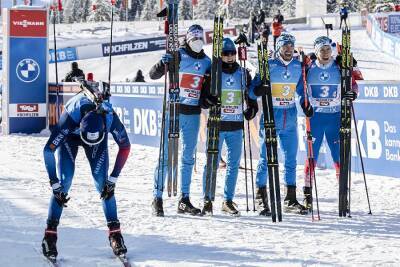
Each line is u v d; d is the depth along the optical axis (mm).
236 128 16484
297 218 16203
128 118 34750
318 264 11391
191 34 16250
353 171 24125
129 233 13945
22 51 37875
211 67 16250
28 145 32688
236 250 12461
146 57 81625
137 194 19516
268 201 17531
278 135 17078
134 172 24688
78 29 123562
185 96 16328
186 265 11320
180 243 13039
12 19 37438
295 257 11906
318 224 15383
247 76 16812
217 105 16125
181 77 16312
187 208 16438
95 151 11688
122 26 128750
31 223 14727
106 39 84312
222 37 16141
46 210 16281
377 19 85875
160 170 16094
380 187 21109
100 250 12359
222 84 16297
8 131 37969
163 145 16219
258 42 16250
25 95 38156
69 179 11742
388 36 70625
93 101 11234
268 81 15961
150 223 15039
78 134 11680
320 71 17219
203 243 13062
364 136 23734
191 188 21016
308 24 97688
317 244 13125
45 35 38250
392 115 22672
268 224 15258
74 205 17016
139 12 161750
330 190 20734
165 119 16344
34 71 38219
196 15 138625
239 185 21594
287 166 17125
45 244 11602
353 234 14219
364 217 16375
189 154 16484
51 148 11320
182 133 16500
